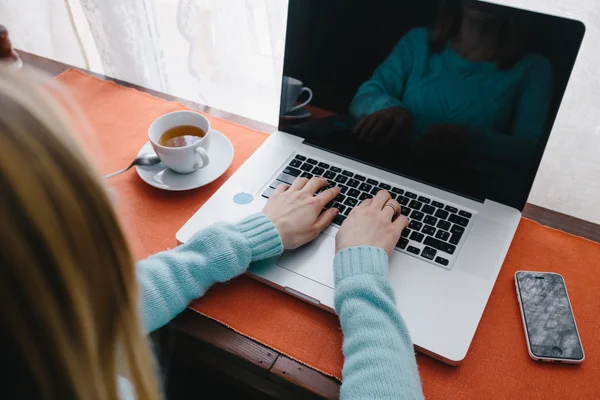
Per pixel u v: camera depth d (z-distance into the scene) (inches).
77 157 12.1
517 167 27.9
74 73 39.8
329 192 28.6
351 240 25.5
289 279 25.3
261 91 44.7
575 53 24.4
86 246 12.3
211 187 31.1
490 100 26.9
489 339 23.9
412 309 24.0
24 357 11.3
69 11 46.4
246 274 26.1
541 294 25.0
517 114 26.6
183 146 29.9
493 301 25.4
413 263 26.0
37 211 10.9
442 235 27.3
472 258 26.3
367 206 27.9
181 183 30.4
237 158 33.3
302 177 30.3
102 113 36.2
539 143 26.8
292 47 30.2
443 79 27.5
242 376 24.1
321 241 27.1
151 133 30.4
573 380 22.4
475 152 28.5
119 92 38.2
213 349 23.8
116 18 42.0
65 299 11.8
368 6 27.4
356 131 31.1
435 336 23.1
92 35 45.1
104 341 14.2
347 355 21.7
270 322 24.4
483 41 25.8
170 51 45.5
